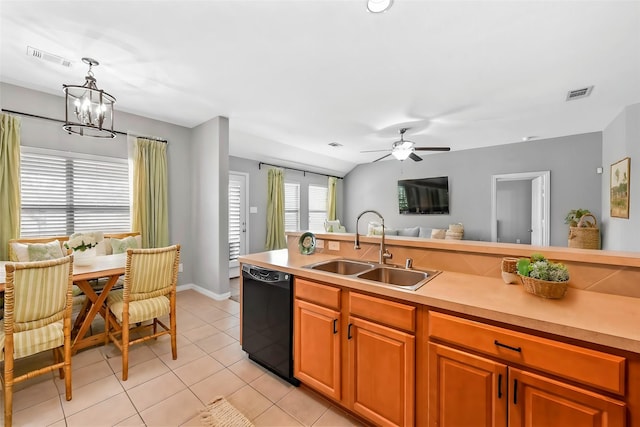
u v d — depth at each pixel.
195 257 4.12
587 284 1.34
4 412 1.58
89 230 3.28
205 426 1.57
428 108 3.33
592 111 3.42
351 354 1.57
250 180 5.46
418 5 1.62
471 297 1.26
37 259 2.51
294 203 6.55
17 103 2.75
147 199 3.60
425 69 2.39
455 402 1.21
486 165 5.46
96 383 1.94
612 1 1.57
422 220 6.36
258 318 2.10
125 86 2.75
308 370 1.78
